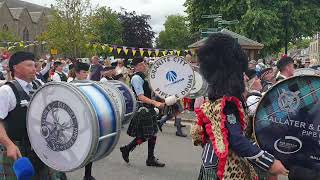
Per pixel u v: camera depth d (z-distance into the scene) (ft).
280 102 8.72
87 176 19.30
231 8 86.89
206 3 91.86
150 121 22.06
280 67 17.99
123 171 21.90
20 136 12.07
